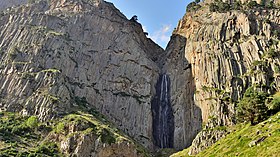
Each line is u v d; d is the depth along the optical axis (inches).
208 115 5738.2
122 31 7795.3
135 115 6422.2
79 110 5585.6
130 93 6766.7
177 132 6186.0
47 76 5807.1
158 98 7135.8
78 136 4712.1
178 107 6574.8
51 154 4495.6
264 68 5689.0
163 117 6747.1
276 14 6865.2
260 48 6245.1
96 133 4827.8
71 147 4613.7
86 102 6087.6
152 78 7317.9
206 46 6860.2
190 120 6151.6
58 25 7239.2
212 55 6594.5
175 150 5861.2
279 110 4375.0
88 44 7194.9
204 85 6304.1
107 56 7180.1
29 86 5679.1
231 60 6323.8
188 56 7150.6
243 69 6127.0
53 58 6392.7
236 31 6835.6
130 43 7593.5
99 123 5211.6
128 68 7140.8
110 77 6860.2
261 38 6412.4
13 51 6333.7
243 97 5088.6
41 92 5531.5
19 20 7273.6
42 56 6323.8
